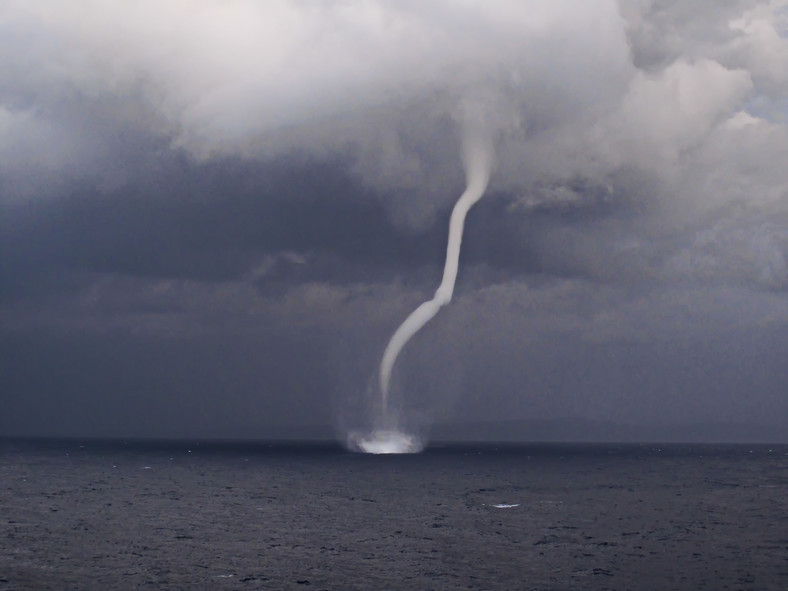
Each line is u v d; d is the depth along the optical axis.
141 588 32.69
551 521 57.28
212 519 57.47
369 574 35.94
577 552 42.53
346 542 45.81
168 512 62.00
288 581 34.28
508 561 39.59
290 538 47.47
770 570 37.53
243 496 78.06
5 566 37.38
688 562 39.66
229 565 38.03
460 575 35.81
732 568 38.03
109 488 86.62
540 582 34.41
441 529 52.16
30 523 53.84
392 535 49.06
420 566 38.00
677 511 65.25
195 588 32.75
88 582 33.88
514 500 75.12
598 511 64.75
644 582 34.59
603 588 33.25
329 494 81.06
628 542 46.50
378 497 77.81
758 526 54.81
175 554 41.16
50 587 32.84
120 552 41.69
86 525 53.16
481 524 55.16
